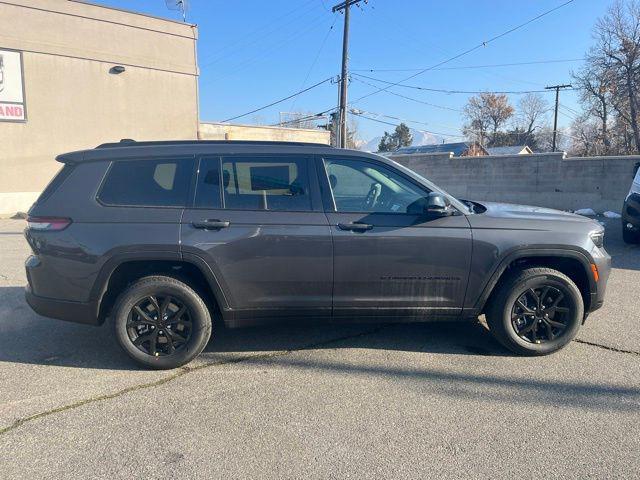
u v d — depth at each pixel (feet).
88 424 9.84
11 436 9.40
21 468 8.43
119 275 12.57
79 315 12.30
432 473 8.31
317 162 12.84
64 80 53.98
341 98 79.30
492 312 13.24
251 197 12.52
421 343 14.29
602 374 12.14
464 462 8.61
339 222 12.45
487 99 248.52
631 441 9.21
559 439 9.30
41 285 12.32
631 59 117.19
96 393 11.19
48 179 54.03
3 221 48.55
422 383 11.69
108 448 9.02
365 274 12.57
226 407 10.54
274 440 9.29
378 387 11.48
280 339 14.65
